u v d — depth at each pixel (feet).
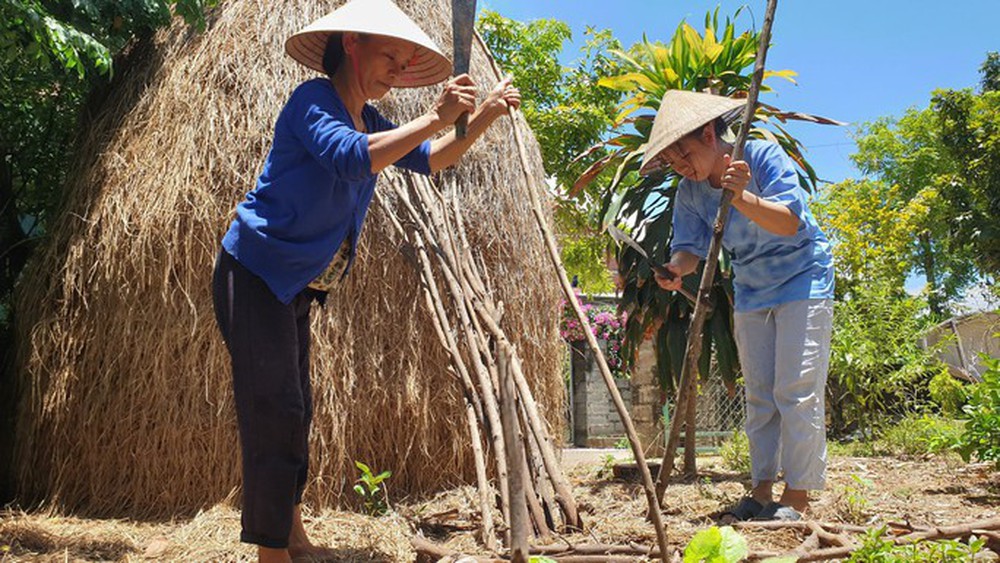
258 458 8.02
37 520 12.67
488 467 13.80
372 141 7.52
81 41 13.28
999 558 8.55
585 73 41.63
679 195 12.11
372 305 13.52
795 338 11.07
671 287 10.74
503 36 41.19
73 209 14.25
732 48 17.76
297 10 14.53
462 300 12.50
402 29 8.19
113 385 13.29
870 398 23.67
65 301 13.62
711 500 13.62
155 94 14.29
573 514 10.48
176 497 12.86
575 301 7.29
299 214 8.02
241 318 8.15
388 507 12.78
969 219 55.36
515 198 15.19
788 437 11.12
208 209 13.05
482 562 8.37
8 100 16.39
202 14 13.97
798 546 9.21
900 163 95.96
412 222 13.52
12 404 14.97
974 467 16.78
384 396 13.38
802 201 10.99
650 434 30.37
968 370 32.35
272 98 13.74
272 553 8.02
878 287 25.46
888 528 9.91
